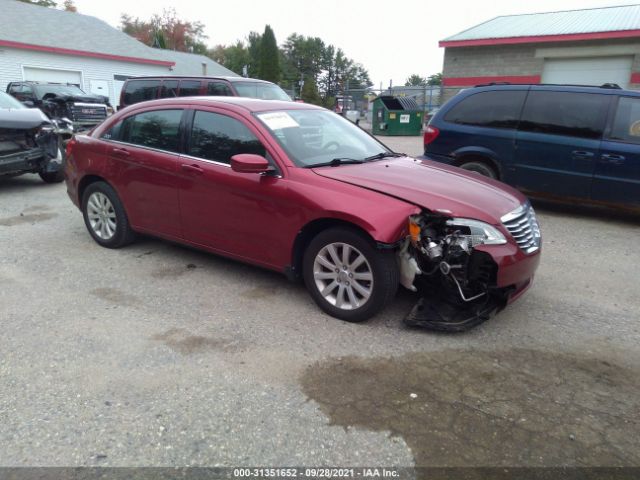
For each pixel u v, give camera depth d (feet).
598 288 14.85
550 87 22.44
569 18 77.66
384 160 14.82
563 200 22.58
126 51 93.45
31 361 10.46
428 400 9.34
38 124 26.81
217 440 8.27
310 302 13.41
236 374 10.09
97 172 16.89
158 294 13.85
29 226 20.35
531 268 12.13
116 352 10.84
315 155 13.67
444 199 11.73
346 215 11.54
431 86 82.64
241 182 13.33
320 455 7.98
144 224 16.22
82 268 15.72
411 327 12.00
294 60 322.96
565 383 9.96
